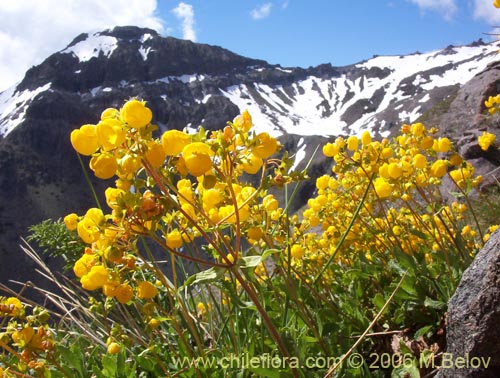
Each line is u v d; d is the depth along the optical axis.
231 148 1.85
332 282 3.90
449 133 24.06
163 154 1.68
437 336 2.96
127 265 2.11
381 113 132.12
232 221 2.27
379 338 3.11
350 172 3.67
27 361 2.47
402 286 3.17
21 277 81.12
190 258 1.88
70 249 4.49
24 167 111.94
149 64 164.00
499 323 2.12
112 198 1.92
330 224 4.03
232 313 3.09
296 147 101.00
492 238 2.31
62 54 160.88
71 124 127.69
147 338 3.32
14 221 98.00
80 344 3.38
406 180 3.59
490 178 11.24
